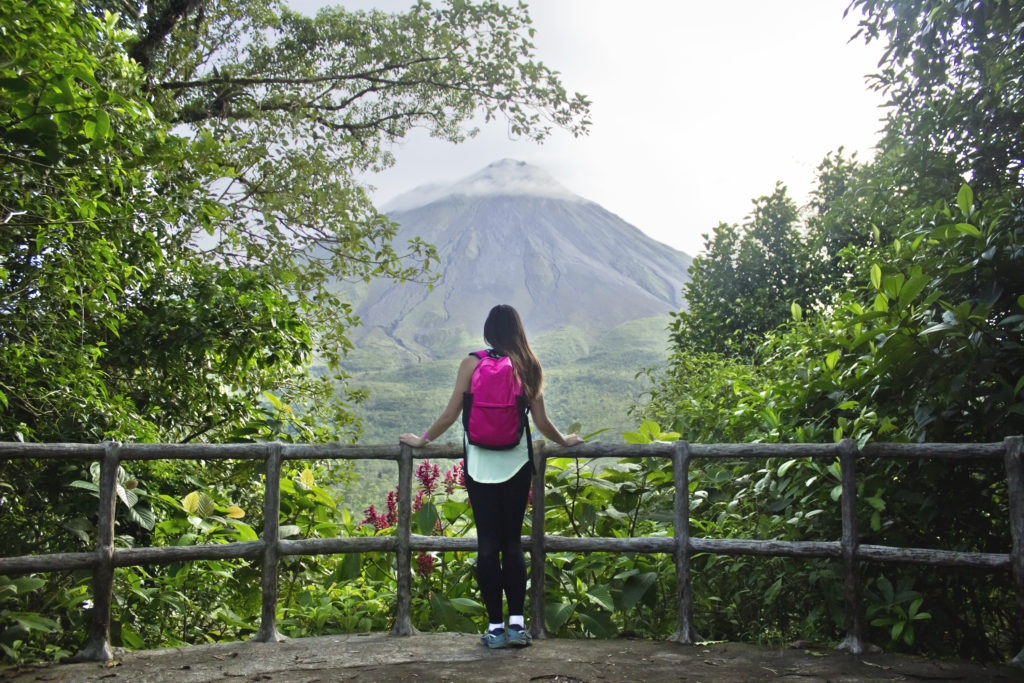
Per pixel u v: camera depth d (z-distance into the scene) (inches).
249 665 120.3
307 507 179.5
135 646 140.7
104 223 160.9
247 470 203.6
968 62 189.3
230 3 435.2
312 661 122.3
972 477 142.9
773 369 227.6
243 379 250.8
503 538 132.3
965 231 141.8
